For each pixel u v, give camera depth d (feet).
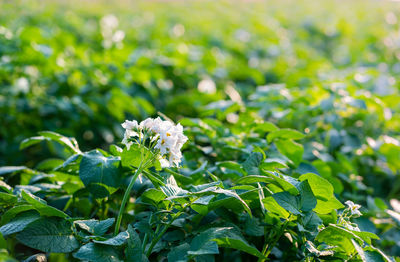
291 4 44.11
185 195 5.98
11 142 13.88
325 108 11.13
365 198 10.49
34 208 6.17
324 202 6.37
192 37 24.20
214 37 23.67
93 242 5.76
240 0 44.93
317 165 9.50
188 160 9.64
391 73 19.92
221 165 7.88
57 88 14.90
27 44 14.53
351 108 12.53
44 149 13.71
